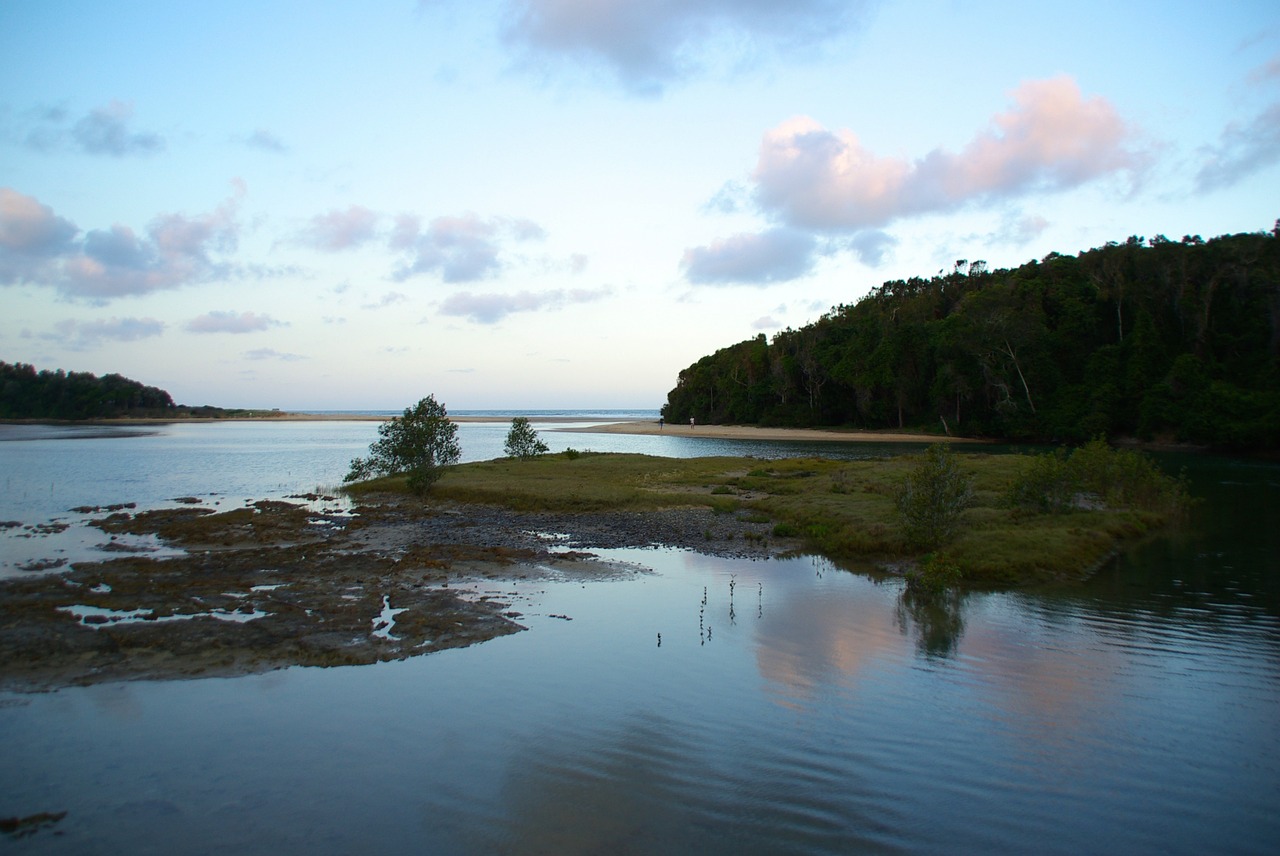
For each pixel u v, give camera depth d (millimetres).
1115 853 7652
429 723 10578
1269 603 17141
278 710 10977
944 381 94125
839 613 16391
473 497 35375
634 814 8266
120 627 14547
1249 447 65062
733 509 31688
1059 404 83562
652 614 16250
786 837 7832
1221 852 7688
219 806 8414
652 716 10891
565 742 10016
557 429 133125
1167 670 12859
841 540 23516
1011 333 87500
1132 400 78062
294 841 7738
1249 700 11570
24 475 49250
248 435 116250
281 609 16031
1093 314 87938
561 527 27984
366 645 13820
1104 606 16922
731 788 8844
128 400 186250
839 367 106688
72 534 25984
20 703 11117
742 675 12586
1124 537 24828
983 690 11961
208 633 14242
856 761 9539
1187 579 19453
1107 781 9094
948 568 18750
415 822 8109
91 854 7492
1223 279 81312
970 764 9484
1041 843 7805
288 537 25406
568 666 12930
